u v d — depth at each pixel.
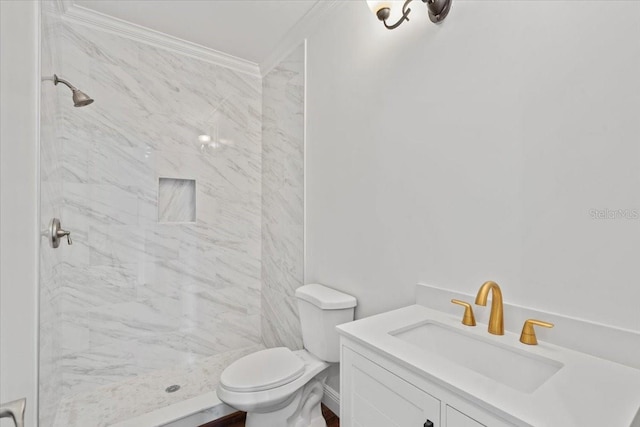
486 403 0.64
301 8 1.96
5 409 0.47
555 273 0.93
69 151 1.97
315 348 1.69
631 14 0.80
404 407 0.84
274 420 1.51
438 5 1.22
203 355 2.45
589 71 0.87
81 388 2.00
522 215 1.01
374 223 1.57
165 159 2.29
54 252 1.62
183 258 2.37
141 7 1.96
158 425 1.68
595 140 0.86
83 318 2.02
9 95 0.56
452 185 1.21
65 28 1.96
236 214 2.60
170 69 2.32
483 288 0.96
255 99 2.70
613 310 0.82
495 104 1.08
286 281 2.34
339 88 1.80
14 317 0.59
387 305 1.49
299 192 2.18
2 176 0.52
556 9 0.93
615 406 0.62
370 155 1.59
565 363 0.80
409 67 1.39
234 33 2.23
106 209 2.09
